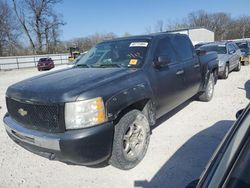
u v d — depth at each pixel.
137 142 3.49
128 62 3.98
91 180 3.24
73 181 3.25
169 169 3.37
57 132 2.87
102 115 2.89
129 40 4.52
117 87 3.13
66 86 3.03
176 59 4.73
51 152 2.91
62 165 3.66
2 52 54.41
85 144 2.77
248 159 1.21
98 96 2.88
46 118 2.93
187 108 6.12
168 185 3.04
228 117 5.36
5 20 53.66
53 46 58.56
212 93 6.84
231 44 12.76
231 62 11.56
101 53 4.52
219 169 1.31
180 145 4.06
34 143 3.01
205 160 3.55
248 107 1.67
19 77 22.55
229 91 8.12
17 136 3.29
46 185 3.19
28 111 3.10
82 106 2.79
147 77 3.73
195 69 5.44
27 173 3.50
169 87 4.29
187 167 3.39
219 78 10.83
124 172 3.37
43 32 56.88
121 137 3.17
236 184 1.15
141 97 3.45
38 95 2.99
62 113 2.82
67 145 2.75
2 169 3.63
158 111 4.09
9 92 3.47
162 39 4.55
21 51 56.31
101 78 3.26
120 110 3.07
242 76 11.49
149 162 3.57
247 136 1.31
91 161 2.89
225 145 1.46
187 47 5.40
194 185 1.50
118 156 3.19
